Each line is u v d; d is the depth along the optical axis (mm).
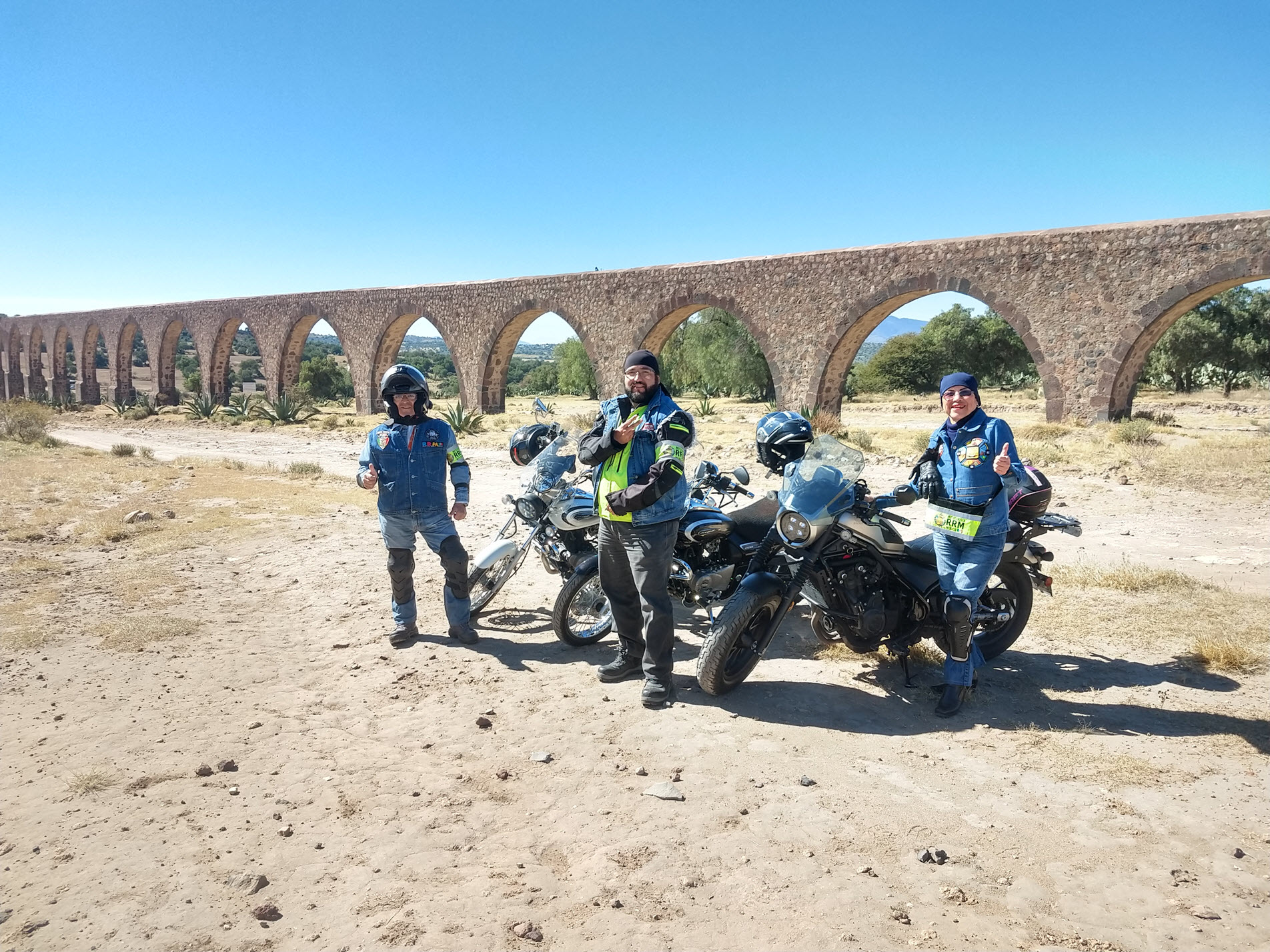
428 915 2299
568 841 2729
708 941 2191
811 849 2678
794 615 5633
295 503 10109
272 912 2295
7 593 6004
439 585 6312
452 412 25719
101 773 3213
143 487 11820
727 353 50719
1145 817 2887
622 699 4062
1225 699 3924
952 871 2539
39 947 2148
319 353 116062
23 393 72000
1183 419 25000
